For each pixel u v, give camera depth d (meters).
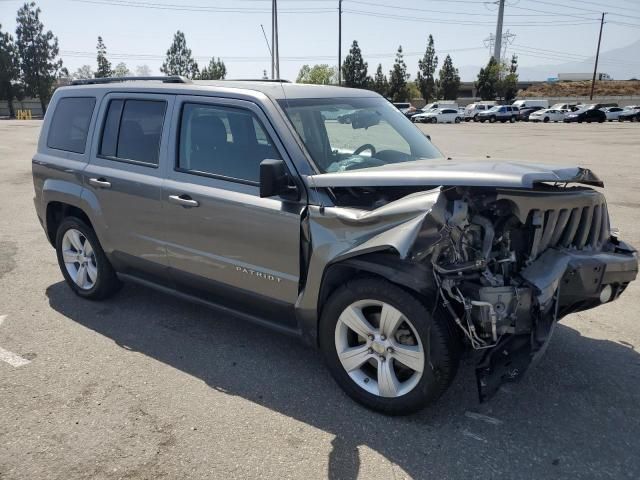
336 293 3.38
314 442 3.10
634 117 52.06
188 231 4.06
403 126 4.63
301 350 4.23
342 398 3.56
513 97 85.44
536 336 3.06
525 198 3.19
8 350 4.20
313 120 3.86
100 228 4.75
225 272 3.91
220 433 3.18
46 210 5.34
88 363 4.00
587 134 31.75
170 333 4.52
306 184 3.48
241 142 3.83
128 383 3.72
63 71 79.88
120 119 4.62
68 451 3.00
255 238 3.67
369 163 3.94
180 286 4.37
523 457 2.98
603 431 3.21
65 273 5.35
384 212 3.11
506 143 24.73
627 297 5.31
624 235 7.58
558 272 3.20
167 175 4.18
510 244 3.32
